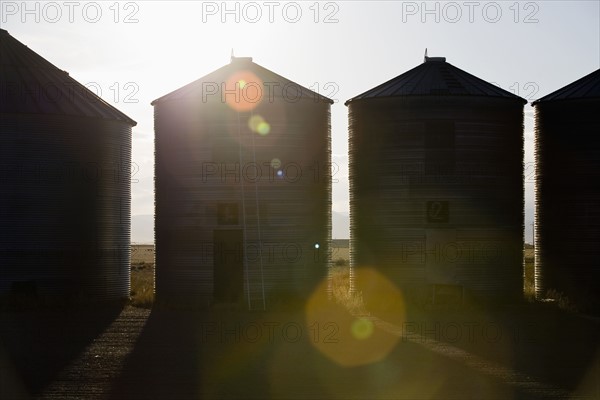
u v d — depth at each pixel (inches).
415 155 1680.6
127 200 1813.5
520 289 1743.4
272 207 1663.4
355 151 1756.9
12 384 928.9
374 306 1675.7
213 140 1667.1
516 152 1738.4
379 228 1706.4
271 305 1630.2
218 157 1667.1
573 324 1430.9
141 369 1015.0
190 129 1680.6
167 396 876.6
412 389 909.8
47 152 1668.3
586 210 1737.2
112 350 1144.8
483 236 1686.8
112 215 1760.6
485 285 1689.2
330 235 1747.0
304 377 971.3
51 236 1668.3
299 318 1499.8
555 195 1774.1
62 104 1697.8
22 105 1657.2
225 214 1660.9
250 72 1716.3
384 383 938.7
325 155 1731.1
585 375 986.7
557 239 1769.2
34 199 1657.2
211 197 1665.8
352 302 1651.1
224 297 1662.2
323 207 1721.2
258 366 1034.7
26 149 1653.5
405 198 1685.5
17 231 1647.4
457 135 1679.4
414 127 1683.1
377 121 1713.8
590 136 1736.0
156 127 1753.2
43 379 956.0
